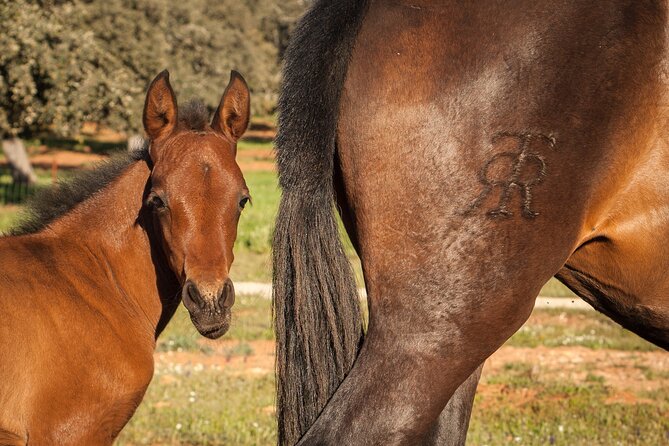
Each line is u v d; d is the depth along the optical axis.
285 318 3.24
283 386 3.23
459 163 3.02
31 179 29.89
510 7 3.08
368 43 3.17
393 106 3.09
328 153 3.19
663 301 3.32
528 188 3.01
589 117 3.03
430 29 3.12
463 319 3.00
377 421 2.95
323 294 3.20
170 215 3.80
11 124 23.08
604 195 3.11
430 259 3.02
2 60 21.94
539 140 3.01
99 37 26.36
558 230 3.04
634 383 8.49
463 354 3.02
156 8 27.98
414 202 3.05
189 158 3.82
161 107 3.96
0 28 21.95
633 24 3.08
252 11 56.16
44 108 22.97
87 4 26.59
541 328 11.20
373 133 3.10
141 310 4.25
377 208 3.09
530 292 3.04
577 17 3.06
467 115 3.04
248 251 18.00
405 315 3.03
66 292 3.95
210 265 3.71
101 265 4.18
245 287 13.78
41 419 3.76
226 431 6.48
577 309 12.70
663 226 3.17
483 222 3.00
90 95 24.22
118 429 4.09
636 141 3.11
